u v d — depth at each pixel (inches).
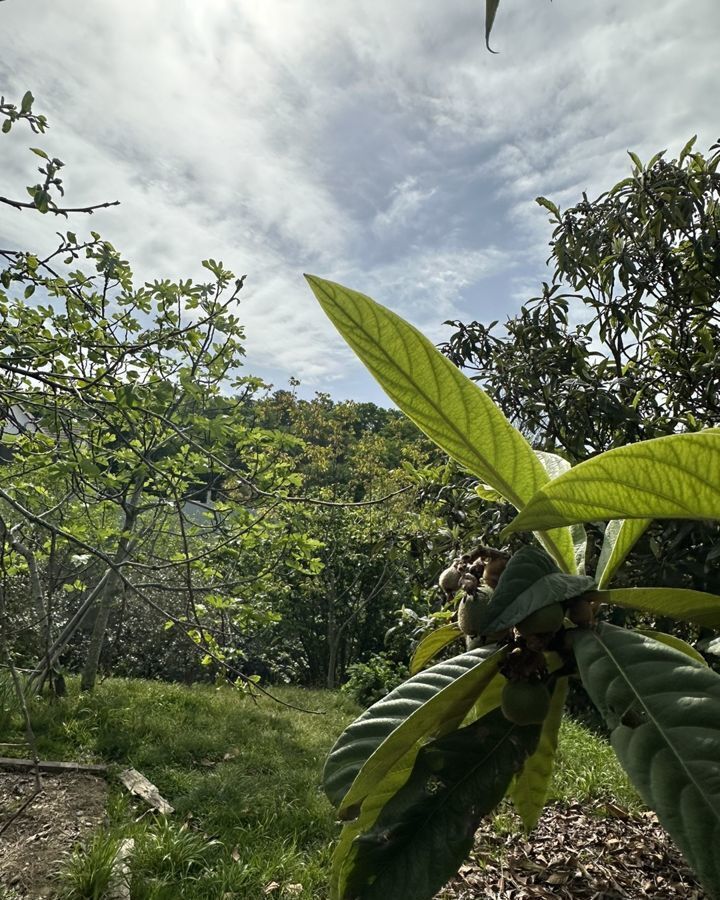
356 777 35.6
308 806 213.5
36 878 163.0
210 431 172.9
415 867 34.1
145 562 331.3
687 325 224.5
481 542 184.1
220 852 183.3
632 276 212.5
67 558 280.2
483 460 40.8
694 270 209.8
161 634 485.4
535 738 37.1
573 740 257.4
